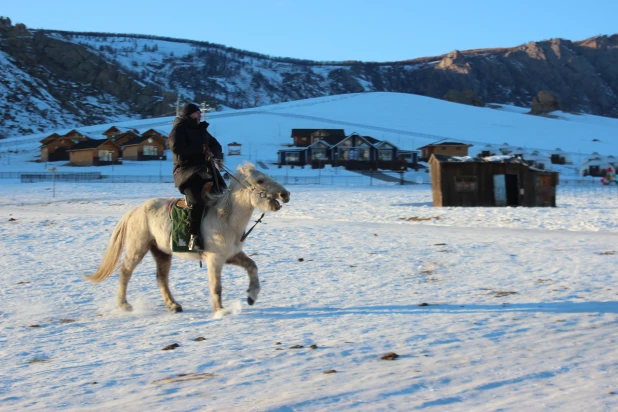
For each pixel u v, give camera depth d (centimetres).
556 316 822
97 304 1012
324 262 1410
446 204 3406
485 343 682
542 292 1023
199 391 539
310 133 10825
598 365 586
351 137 9862
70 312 955
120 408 503
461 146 10719
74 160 9981
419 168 10006
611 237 1875
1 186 6322
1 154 11556
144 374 605
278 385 548
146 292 1102
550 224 2348
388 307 922
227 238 877
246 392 530
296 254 1542
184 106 909
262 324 820
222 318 871
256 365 618
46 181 7344
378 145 9888
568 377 550
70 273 1311
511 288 1070
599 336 704
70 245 1778
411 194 4956
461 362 606
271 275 1245
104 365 645
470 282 1140
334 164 9838
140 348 713
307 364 614
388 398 500
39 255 1585
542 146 13188
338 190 5712
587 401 481
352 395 510
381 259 1448
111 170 9050
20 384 588
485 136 13825
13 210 3353
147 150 10412
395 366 598
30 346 742
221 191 916
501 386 527
